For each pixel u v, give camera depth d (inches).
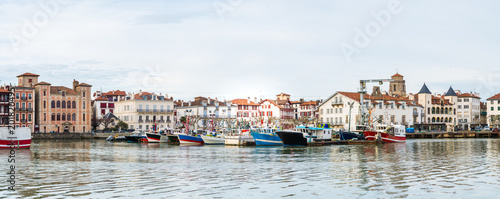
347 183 1562.5
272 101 7047.2
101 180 1612.9
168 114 6269.7
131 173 1791.3
